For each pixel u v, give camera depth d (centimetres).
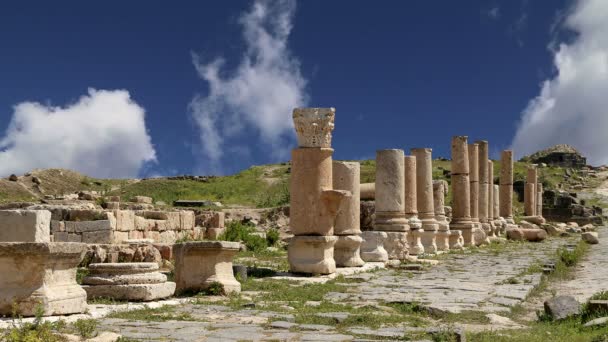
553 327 1079
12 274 1048
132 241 2170
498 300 1399
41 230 1243
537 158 9981
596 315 1112
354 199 2108
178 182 6531
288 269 2031
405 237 2473
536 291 1655
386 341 905
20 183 5062
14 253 1041
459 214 3509
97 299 1270
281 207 3819
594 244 3791
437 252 2941
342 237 2077
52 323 965
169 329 977
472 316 1189
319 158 1886
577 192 8212
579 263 2570
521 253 2966
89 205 2691
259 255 2484
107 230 2242
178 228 2803
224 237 2702
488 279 1859
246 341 880
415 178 2831
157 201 4769
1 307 1030
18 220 1233
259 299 1384
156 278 1322
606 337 923
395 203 2525
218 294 1414
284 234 3406
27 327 837
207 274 1439
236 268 1675
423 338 920
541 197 5928
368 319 1090
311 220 1878
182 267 1439
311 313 1170
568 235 4659
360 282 1758
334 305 1291
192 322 1052
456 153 3525
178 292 1423
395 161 2548
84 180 5978
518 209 6188
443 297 1445
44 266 1052
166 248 2152
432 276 1952
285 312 1192
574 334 1001
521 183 6962
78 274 1642
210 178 6894
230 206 4750
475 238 3603
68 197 3588
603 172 9756
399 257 2439
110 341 846
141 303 1259
